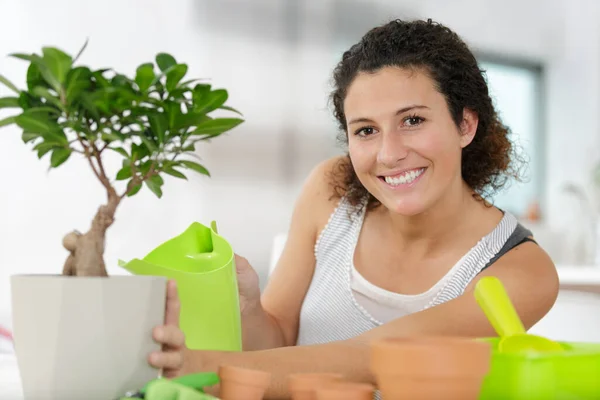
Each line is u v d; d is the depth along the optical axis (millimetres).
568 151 5141
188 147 721
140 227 4121
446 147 1153
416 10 4879
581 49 5129
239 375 641
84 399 646
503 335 704
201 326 913
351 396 568
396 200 1167
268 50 4570
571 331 1391
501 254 1268
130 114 680
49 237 3895
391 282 1362
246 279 1283
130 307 657
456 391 537
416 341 574
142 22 4125
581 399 610
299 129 4664
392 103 1117
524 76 5168
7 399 772
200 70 4379
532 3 5125
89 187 3934
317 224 1493
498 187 1402
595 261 4582
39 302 641
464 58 1190
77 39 3959
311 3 4672
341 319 1422
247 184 4520
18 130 3830
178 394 580
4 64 3789
